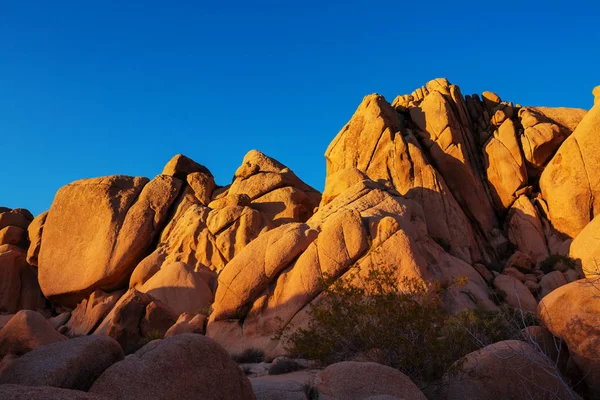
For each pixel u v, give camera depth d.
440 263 22.98
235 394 7.59
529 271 25.30
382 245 20.50
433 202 28.06
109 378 6.60
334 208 25.42
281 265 21.67
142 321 22.67
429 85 34.31
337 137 33.38
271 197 33.62
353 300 13.91
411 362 11.55
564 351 10.68
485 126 32.59
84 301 32.75
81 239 34.12
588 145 27.16
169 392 6.66
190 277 27.03
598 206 26.41
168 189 35.34
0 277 35.56
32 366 6.78
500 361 9.86
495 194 29.84
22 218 40.62
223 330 21.22
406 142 30.33
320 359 13.21
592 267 15.82
